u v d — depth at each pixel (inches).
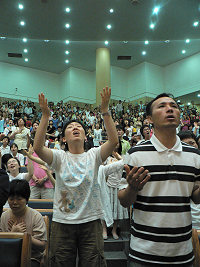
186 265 53.6
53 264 68.1
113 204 140.9
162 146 58.5
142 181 52.4
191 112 564.4
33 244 80.9
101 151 77.0
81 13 465.4
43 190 149.9
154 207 55.4
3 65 718.5
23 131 254.1
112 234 141.9
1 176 60.8
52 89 775.7
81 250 68.7
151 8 451.5
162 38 538.3
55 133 406.3
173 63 749.3
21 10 451.2
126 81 772.0
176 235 53.7
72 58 717.3
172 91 740.7
